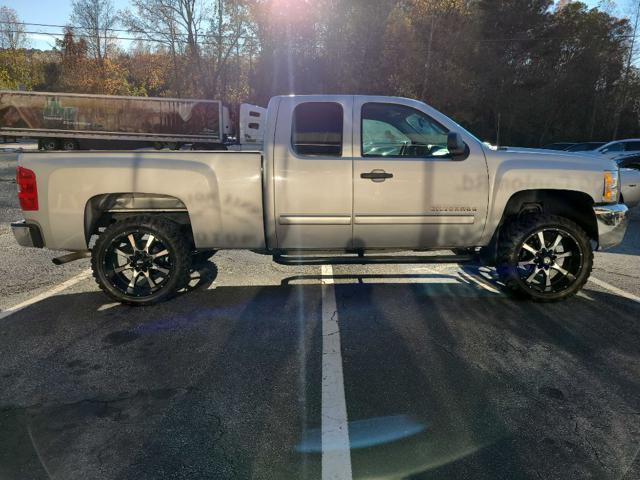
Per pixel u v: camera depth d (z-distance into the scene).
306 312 4.68
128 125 27.09
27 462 2.56
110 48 60.25
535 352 3.81
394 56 35.75
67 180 4.54
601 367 3.57
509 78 43.59
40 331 4.25
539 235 4.76
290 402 3.11
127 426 2.87
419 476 2.43
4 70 59.19
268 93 40.38
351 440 2.72
